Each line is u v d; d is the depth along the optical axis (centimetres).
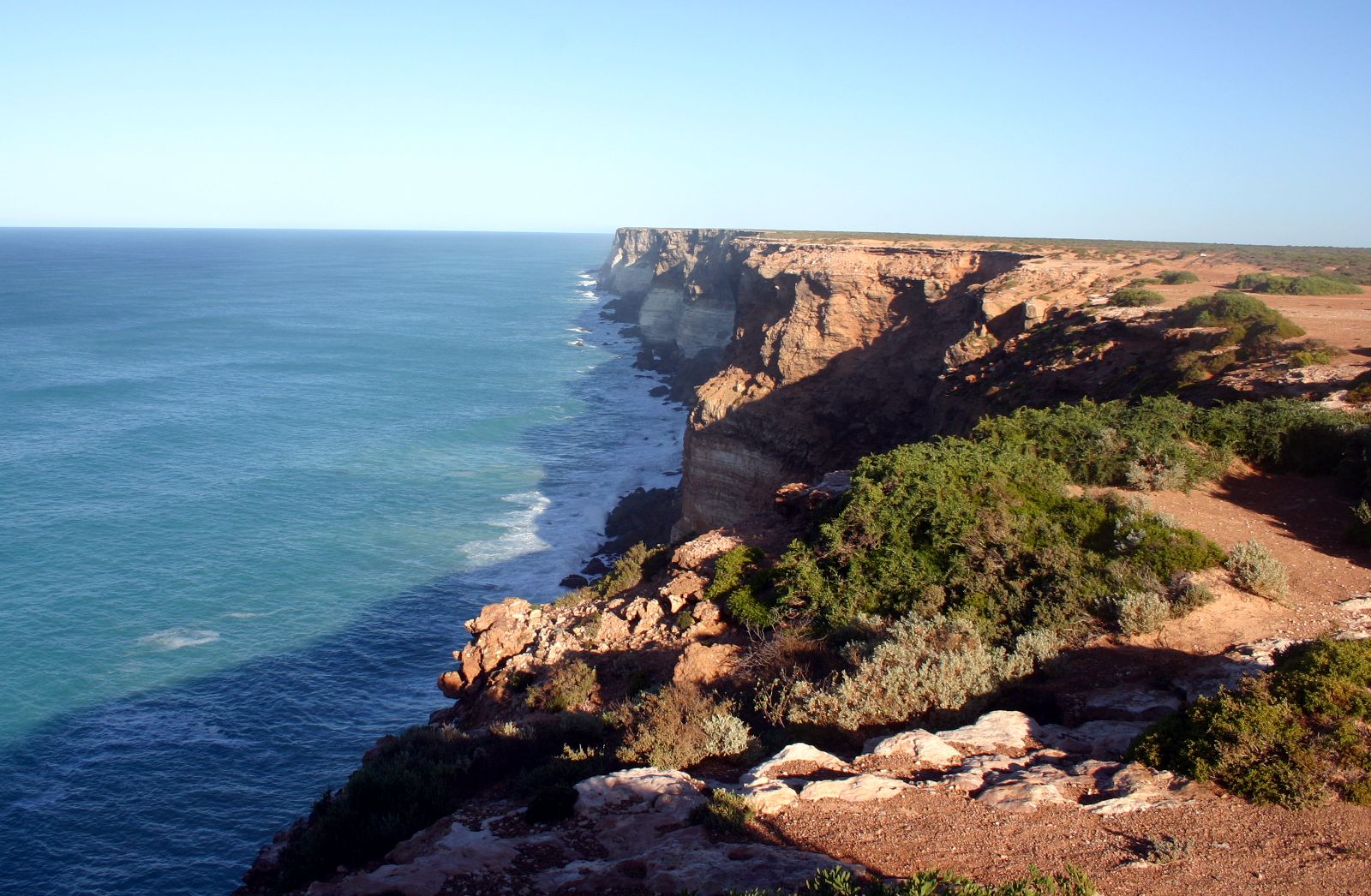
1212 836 856
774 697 1438
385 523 5134
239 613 3956
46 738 3034
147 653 3597
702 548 2325
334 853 1234
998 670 1337
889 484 1941
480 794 1378
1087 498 1855
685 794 1074
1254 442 2125
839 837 921
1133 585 1504
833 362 5031
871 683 1338
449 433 7256
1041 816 919
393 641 3781
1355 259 7056
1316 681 1012
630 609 2169
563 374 10062
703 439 5097
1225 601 1456
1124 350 3309
